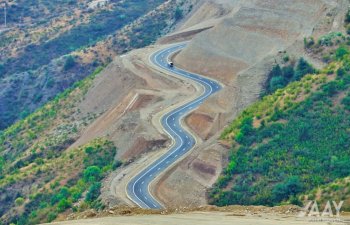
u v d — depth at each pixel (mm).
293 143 174125
